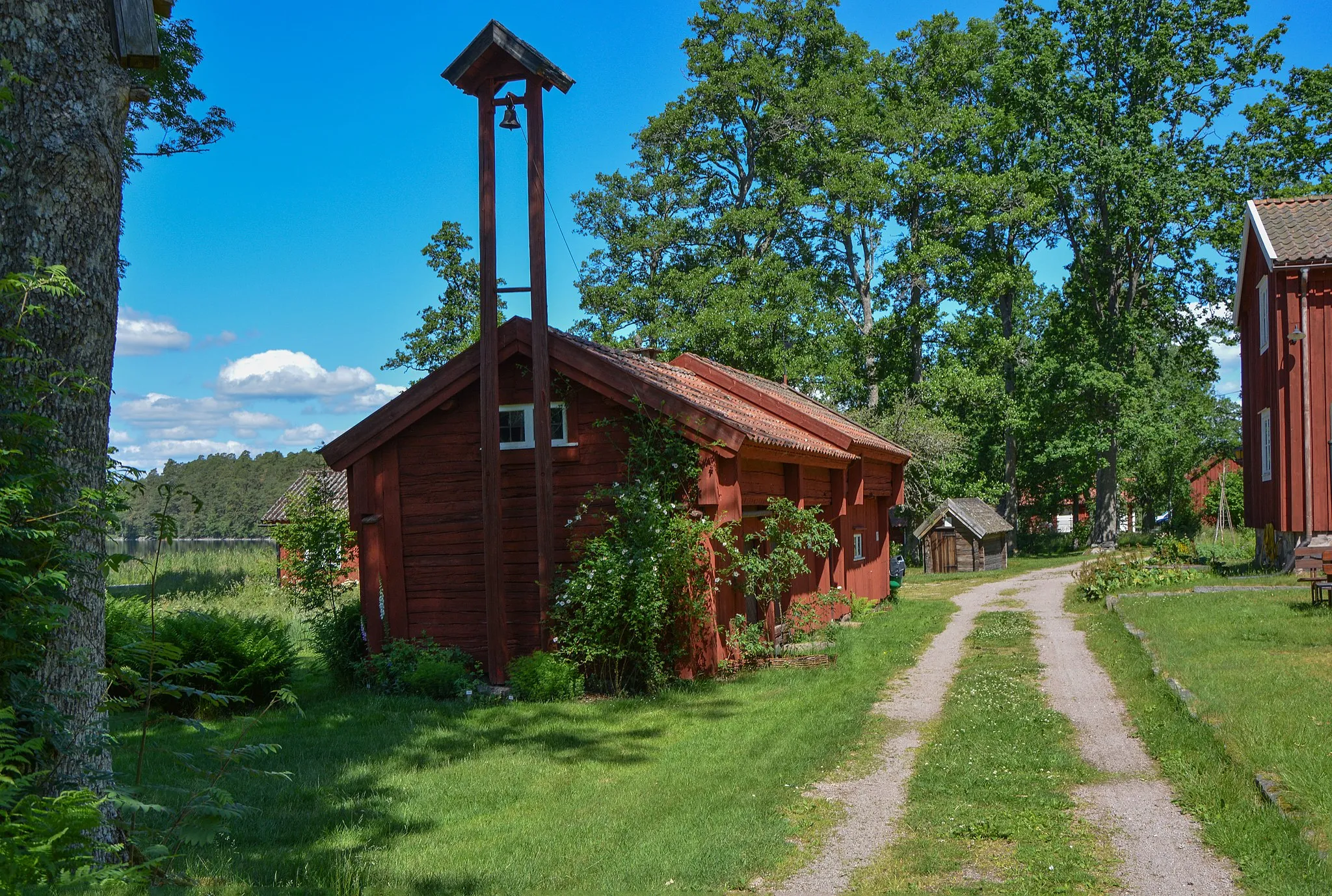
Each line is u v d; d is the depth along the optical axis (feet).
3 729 13.43
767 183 142.31
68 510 15.60
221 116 78.13
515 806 25.84
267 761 30.81
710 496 41.65
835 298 147.33
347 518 53.93
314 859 21.27
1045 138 142.72
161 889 16.48
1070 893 18.54
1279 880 17.85
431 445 46.44
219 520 313.73
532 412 45.27
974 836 21.99
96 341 18.12
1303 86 121.49
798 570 47.19
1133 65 125.08
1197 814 22.31
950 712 35.04
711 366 62.28
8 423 15.69
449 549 46.09
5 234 17.28
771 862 20.83
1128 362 138.82
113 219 18.71
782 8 138.21
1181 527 167.53
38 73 17.48
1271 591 55.93
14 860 12.39
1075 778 25.96
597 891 19.16
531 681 40.32
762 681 42.22
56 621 15.05
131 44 18.76
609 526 43.70
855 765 28.76
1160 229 127.65
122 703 17.90
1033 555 167.84
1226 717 27.66
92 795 13.76
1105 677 40.16
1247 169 124.57
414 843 22.84
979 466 165.37
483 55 42.32
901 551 136.98
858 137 140.36
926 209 146.20
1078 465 150.10
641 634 41.24
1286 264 64.80
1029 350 153.79
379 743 33.19
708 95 133.59
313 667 50.49
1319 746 23.91
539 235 42.50
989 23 151.94
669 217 146.82
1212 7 124.88
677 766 29.01
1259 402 76.28
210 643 39.83
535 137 42.57
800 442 49.37
